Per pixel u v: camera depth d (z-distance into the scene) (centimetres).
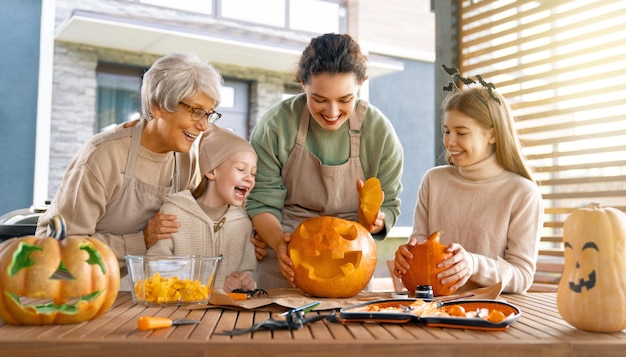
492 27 307
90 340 98
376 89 833
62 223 124
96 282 120
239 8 723
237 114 697
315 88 182
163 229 193
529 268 187
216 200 211
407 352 99
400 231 550
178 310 134
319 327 113
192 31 591
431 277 165
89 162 189
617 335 111
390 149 214
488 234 197
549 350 101
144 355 97
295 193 221
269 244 205
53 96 595
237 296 149
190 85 184
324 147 214
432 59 861
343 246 161
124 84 634
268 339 101
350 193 219
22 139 583
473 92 201
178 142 193
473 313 120
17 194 579
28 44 589
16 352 97
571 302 114
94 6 628
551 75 289
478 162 202
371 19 842
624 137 261
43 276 116
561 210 293
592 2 268
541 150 296
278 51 638
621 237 115
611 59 263
